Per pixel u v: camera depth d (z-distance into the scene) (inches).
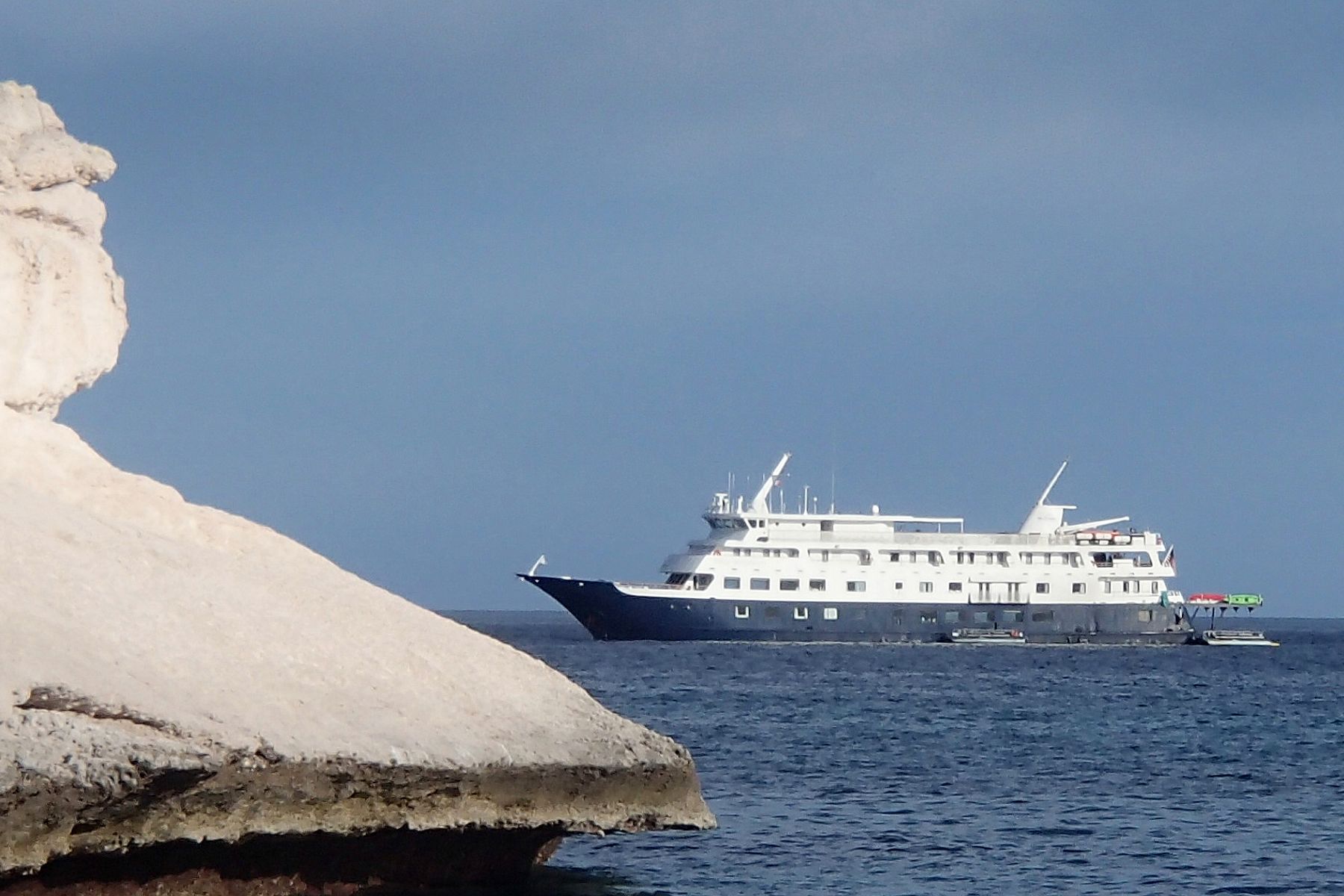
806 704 6633.9
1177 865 2785.4
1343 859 2856.8
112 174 2391.7
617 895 2330.2
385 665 1975.9
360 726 1795.0
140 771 1539.1
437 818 1835.6
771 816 3213.6
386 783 1763.0
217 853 1704.0
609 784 1995.6
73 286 2314.2
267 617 1943.9
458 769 1823.3
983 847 2925.7
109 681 1630.2
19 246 2268.7
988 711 6471.5
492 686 2052.2
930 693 7578.7
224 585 1980.8
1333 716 6545.3
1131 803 3575.3
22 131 2314.2
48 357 2272.4
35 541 1862.7
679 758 2085.4
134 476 2283.5
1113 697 7549.2
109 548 1942.7
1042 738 5221.5
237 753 1630.2
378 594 2222.0
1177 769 4313.5
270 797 1667.1
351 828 1758.1
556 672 2201.0
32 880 1553.9
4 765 1462.8
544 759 1929.1
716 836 2908.5
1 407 2206.0
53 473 2172.7
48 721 1540.4
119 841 1566.2
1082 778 4057.6
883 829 3095.5
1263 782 4030.5
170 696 1664.6
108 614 1777.8
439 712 1921.8
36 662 1596.9
